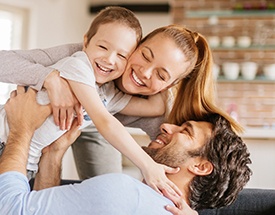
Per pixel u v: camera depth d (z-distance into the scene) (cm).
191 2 589
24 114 159
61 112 160
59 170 178
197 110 180
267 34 563
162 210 140
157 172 148
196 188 158
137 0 618
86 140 229
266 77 538
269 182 276
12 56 169
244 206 182
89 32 173
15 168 148
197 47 177
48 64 179
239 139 166
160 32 169
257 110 559
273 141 275
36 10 525
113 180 138
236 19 570
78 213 136
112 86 182
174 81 174
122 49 166
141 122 199
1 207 139
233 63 542
